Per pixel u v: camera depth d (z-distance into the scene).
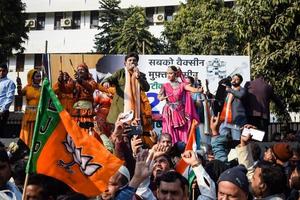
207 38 31.45
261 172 4.88
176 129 9.91
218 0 32.72
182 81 10.36
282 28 15.88
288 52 15.69
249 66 14.53
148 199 5.22
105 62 14.16
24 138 9.55
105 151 4.45
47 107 4.42
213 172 6.14
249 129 6.94
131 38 34.31
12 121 15.70
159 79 14.20
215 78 14.46
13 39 29.52
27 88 10.00
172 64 14.32
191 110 10.02
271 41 16.05
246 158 6.84
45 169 4.34
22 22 30.33
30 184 3.91
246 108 10.82
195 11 34.53
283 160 6.56
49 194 3.93
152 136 8.66
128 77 9.28
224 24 30.77
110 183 4.75
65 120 4.40
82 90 9.53
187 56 14.39
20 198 4.57
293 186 5.86
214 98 12.67
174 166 6.42
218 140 7.66
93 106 9.87
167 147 6.56
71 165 4.40
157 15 43.69
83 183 4.39
